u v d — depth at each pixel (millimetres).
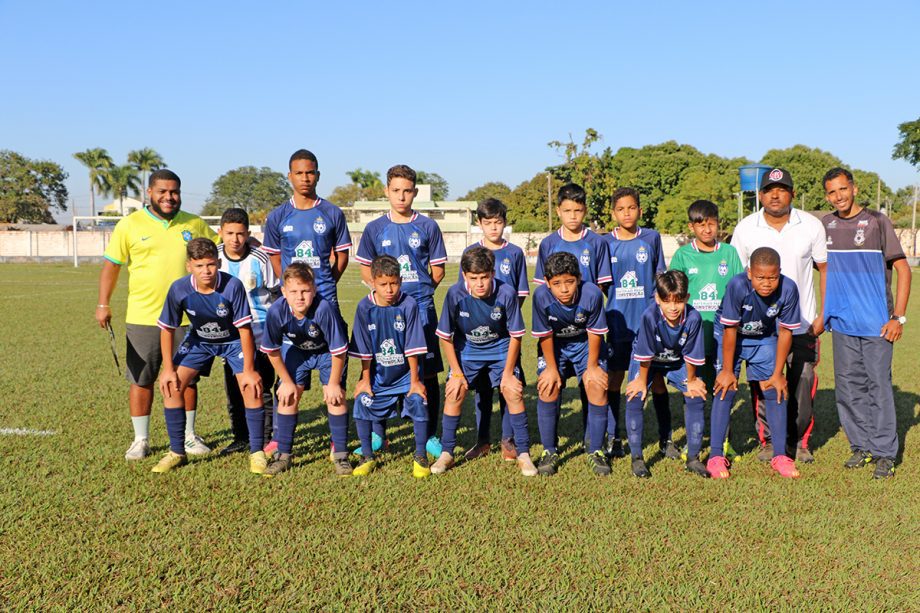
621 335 4859
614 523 3525
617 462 4676
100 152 57531
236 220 4855
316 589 2867
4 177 65125
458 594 2826
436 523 3523
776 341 4500
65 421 5523
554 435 4555
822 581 2930
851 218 4547
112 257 4707
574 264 4191
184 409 4512
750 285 4289
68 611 2691
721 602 2768
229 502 3816
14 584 2887
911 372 7707
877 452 4426
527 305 16172
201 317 4430
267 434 5043
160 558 3129
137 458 4590
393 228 4949
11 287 21391
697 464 4414
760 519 3572
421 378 4672
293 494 3955
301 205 4883
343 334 4445
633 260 4852
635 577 2957
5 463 4438
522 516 3621
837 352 4648
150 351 4625
